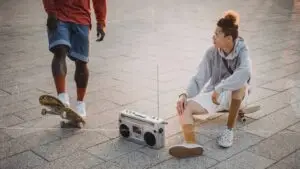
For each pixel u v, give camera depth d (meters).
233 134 4.23
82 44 4.46
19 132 4.34
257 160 3.77
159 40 8.02
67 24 4.36
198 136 4.22
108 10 11.09
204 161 3.76
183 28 8.97
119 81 5.79
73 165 3.73
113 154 3.90
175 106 4.95
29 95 5.32
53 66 4.27
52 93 5.41
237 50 3.97
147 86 5.59
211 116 4.64
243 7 11.19
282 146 4.00
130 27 9.13
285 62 6.52
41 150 3.99
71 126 4.45
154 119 3.97
